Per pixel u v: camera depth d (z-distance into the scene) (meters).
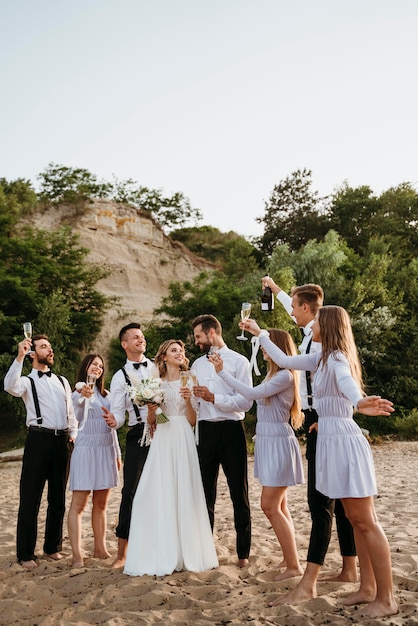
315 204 40.75
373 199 39.59
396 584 4.57
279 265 25.44
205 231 50.28
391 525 6.96
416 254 38.03
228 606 4.22
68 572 5.25
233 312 24.92
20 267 25.42
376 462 14.84
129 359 5.85
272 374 5.07
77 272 26.88
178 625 3.88
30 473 5.70
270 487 4.91
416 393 24.34
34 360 6.01
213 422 5.29
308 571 4.28
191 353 24.48
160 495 5.10
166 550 5.02
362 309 24.25
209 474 5.34
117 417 5.58
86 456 5.65
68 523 5.57
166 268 34.50
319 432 4.06
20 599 4.56
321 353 4.16
